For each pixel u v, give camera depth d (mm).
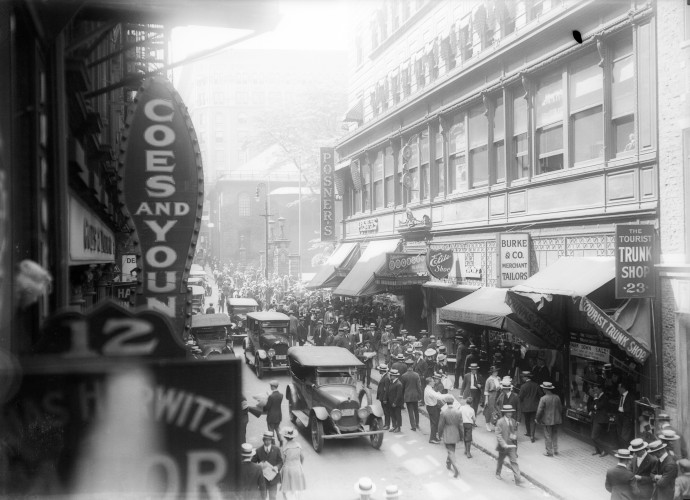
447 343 26375
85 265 11938
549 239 19656
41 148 6434
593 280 15820
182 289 10797
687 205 14422
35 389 3467
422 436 17375
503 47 21656
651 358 14969
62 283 6652
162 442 3568
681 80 14672
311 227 84250
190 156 10883
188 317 10867
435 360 22250
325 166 41344
